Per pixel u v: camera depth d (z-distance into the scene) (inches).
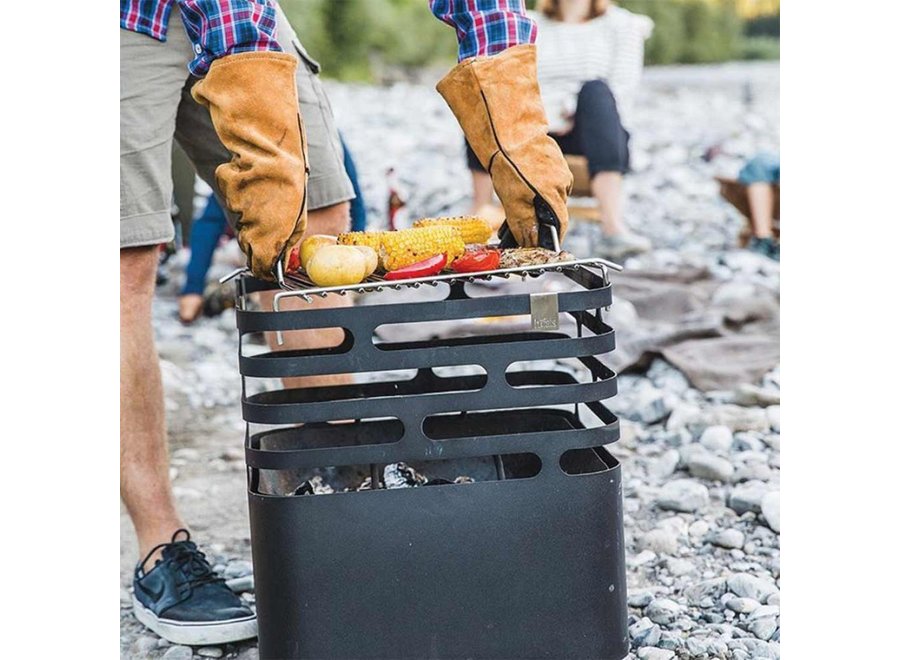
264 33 71.0
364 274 69.3
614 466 72.3
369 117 306.7
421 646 69.1
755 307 155.0
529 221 76.4
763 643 80.1
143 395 84.9
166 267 186.2
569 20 210.1
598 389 70.2
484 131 75.8
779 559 92.7
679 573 91.4
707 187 240.8
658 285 168.9
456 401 68.7
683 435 119.4
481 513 69.1
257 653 82.4
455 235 74.5
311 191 89.4
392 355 68.1
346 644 68.6
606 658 71.5
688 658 79.0
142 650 82.4
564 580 70.2
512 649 69.9
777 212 194.4
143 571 85.9
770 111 316.2
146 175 80.0
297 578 68.1
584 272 76.6
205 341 159.6
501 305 68.6
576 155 200.4
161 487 86.6
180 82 80.6
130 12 77.7
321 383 92.7
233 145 70.0
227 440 125.6
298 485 82.6
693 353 139.3
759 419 121.1
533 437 69.3
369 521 68.3
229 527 103.0
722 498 105.0
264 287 80.0
